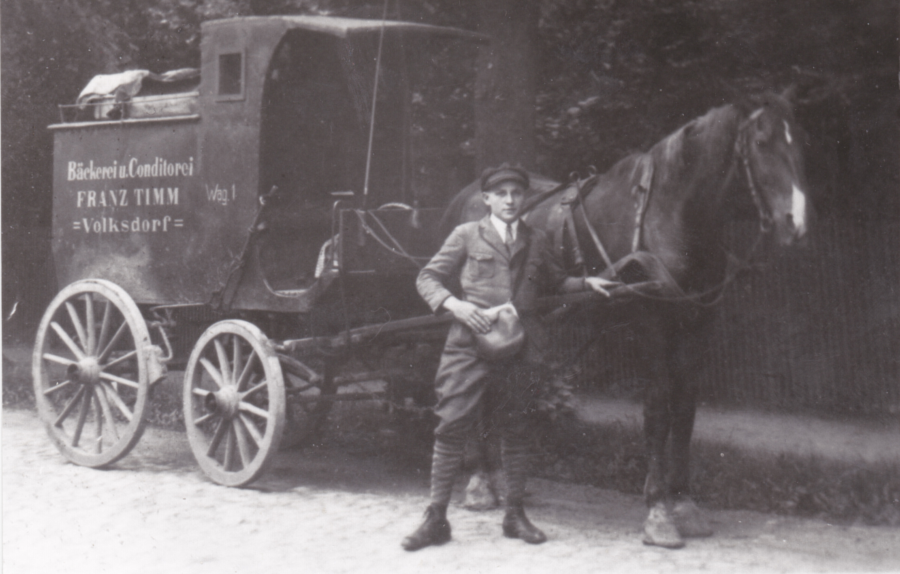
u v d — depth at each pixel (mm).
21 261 11008
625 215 4473
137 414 5770
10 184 10352
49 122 9984
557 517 4898
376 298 5449
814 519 4875
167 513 4855
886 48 7812
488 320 4191
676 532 4340
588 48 8227
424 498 5246
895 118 7777
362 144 6441
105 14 9938
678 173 4301
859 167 7980
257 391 5414
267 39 5473
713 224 4254
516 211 4363
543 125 8547
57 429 6176
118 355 6375
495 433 4535
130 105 6312
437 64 9000
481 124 7625
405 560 4074
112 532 4508
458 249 4398
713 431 7160
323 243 6031
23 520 4715
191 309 5938
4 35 9727
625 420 6723
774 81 7867
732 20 7984
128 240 6176
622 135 8406
